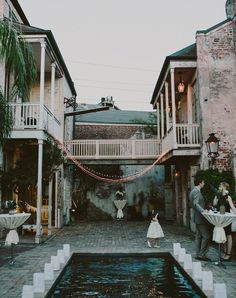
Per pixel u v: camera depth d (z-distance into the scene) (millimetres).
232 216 6977
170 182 20531
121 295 5469
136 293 5574
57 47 13039
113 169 20500
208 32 13133
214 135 11602
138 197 20688
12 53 6727
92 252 8711
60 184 15609
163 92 16969
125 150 17141
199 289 5426
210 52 13031
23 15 14805
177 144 12875
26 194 12758
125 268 7371
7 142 12156
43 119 11516
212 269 6855
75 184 20234
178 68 13445
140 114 26188
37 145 12266
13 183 11492
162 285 6051
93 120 23672
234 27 13062
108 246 10000
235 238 8398
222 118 12664
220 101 12758
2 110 7789
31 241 10992
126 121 23875
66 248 8086
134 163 17141
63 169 16312
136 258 8469
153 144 17172
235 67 12914
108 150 17250
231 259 7898
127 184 20688
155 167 21172
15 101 12312
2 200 11727
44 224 16031
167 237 11953
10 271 6828
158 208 20688
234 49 13016
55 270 6656
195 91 14078
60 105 16016
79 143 17141
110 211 20234
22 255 8594
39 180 11148
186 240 11172
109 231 14016
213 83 12859
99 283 6195
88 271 7125
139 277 6602
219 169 12328
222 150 12469
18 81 7066
